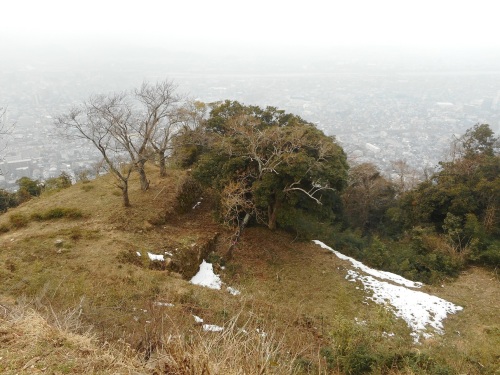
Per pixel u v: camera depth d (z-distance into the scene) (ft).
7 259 41.06
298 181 56.70
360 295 52.37
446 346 40.63
